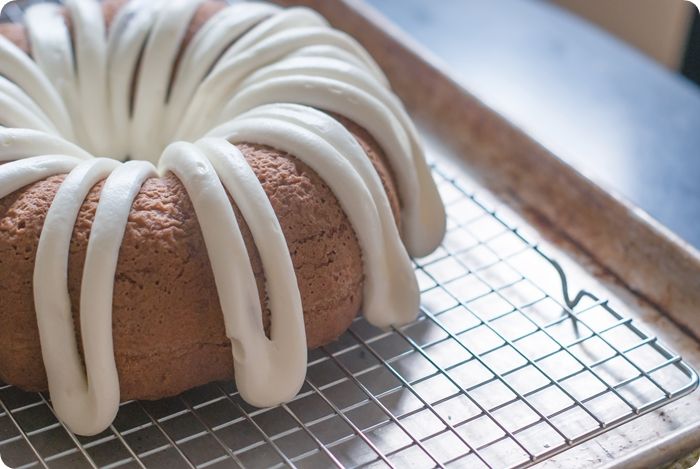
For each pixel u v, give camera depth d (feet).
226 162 1.97
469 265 2.34
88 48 2.25
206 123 2.21
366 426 2.03
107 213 1.92
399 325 2.15
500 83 2.94
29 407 2.03
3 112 2.11
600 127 2.83
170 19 2.26
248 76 2.21
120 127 2.25
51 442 1.99
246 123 2.06
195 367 1.99
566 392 2.03
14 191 1.98
